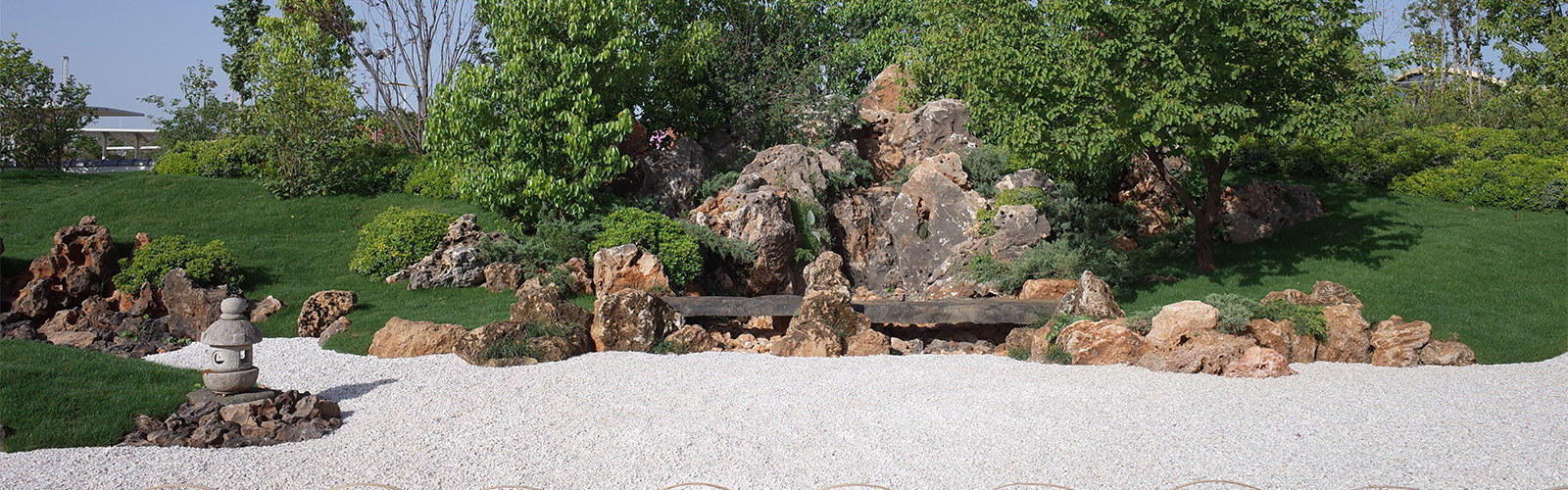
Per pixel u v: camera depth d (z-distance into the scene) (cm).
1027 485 721
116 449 826
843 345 1395
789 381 1149
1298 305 1377
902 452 821
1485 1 3134
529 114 2103
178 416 907
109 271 1738
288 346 1399
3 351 1094
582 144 2036
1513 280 1838
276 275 1903
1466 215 2322
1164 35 1670
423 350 1321
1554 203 2336
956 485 724
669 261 1859
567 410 991
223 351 937
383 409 997
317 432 888
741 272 2006
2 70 2598
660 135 2655
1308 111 1716
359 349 1341
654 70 2420
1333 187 2558
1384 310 1650
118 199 2330
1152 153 1959
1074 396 1057
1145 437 872
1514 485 726
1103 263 1897
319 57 2692
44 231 2075
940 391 1088
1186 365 1201
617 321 1395
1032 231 2030
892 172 2620
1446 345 1326
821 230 2155
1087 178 2364
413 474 755
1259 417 954
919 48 2756
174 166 2641
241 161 2638
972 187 2331
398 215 2003
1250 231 2216
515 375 1176
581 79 2047
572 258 1883
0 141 2627
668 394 1072
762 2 2998
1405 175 2588
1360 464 784
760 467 771
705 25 2452
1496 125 3144
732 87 2645
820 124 2608
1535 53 2969
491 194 2105
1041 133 1794
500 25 2147
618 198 2233
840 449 832
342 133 2538
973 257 2027
